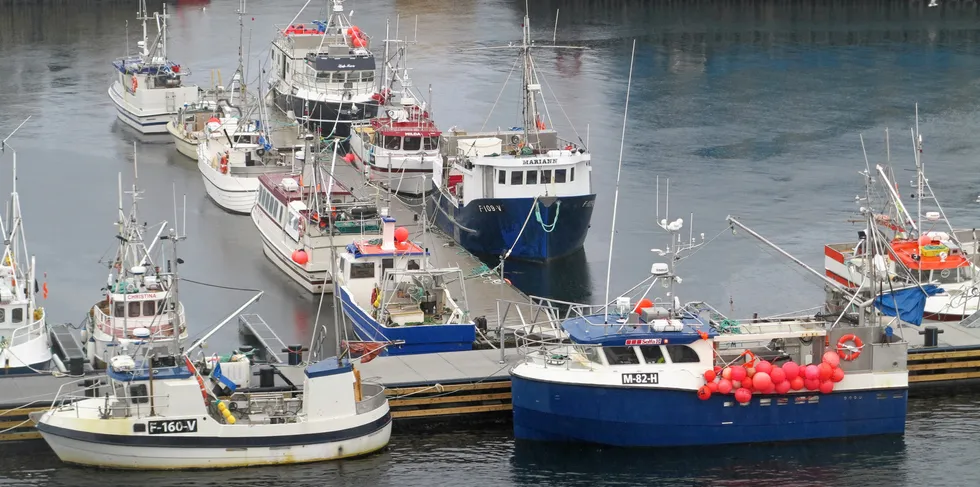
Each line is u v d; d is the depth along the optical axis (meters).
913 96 184.38
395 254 101.81
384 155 141.62
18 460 80.06
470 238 125.12
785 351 84.50
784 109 177.38
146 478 77.75
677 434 82.00
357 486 77.94
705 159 153.75
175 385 77.81
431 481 78.88
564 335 86.81
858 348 82.81
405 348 93.06
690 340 81.44
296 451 79.31
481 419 87.44
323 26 180.25
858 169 149.75
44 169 150.62
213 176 138.38
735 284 114.44
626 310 83.56
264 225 122.81
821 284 112.19
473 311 102.75
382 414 81.81
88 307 108.88
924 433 85.44
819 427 83.12
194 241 126.69
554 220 120.50
